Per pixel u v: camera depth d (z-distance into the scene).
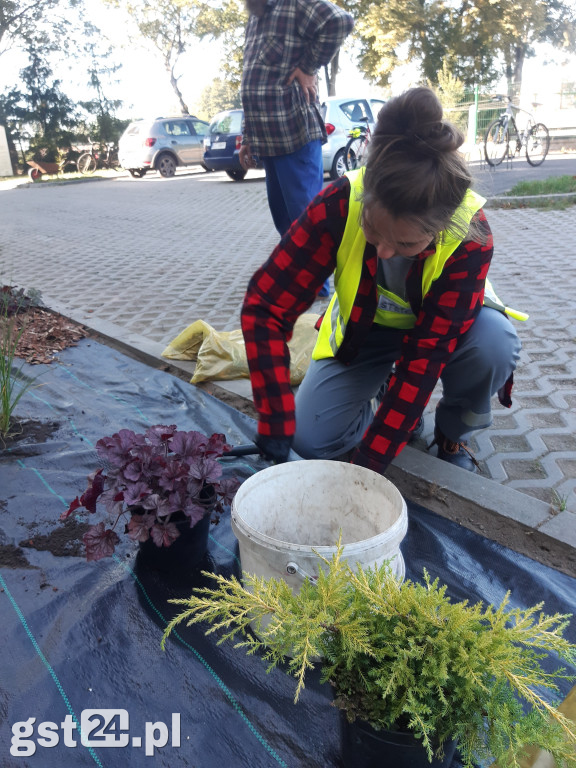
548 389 3.49
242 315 2.11
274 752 1.62
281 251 2.01
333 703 1.36
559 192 10.12
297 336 3.66
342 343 2.33
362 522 2.06
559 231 7.60
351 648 1.24
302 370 3.52
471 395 2.56
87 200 13.95
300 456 2.60
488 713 1.24
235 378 3.67
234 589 1.35
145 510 2.06
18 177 26.61
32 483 2.69
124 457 2.08
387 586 1.29
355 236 1.93
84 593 2.10
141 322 4.82
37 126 29.14
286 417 2.08
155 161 18.50
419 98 1.48
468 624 1.25
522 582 2.17
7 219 11.64
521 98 23.53
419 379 2.04
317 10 3.86
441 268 1.92
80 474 2.76
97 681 1.81
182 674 1.83
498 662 1.18
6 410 3.03
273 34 3.95
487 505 2.48
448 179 1.47
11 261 7.55
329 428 2.53
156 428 2.26
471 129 14.41
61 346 4.30
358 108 12.95
